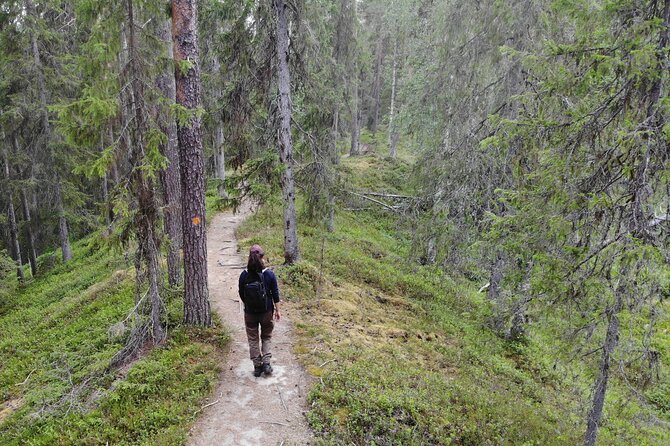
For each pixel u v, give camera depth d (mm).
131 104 7113
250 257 6871
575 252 5637
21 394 8375
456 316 13203
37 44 19766
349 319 10328
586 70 5871
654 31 5188
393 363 8117
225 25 14281
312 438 5656
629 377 6078
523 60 6750
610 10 5562
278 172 12086
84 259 21484
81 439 5699
